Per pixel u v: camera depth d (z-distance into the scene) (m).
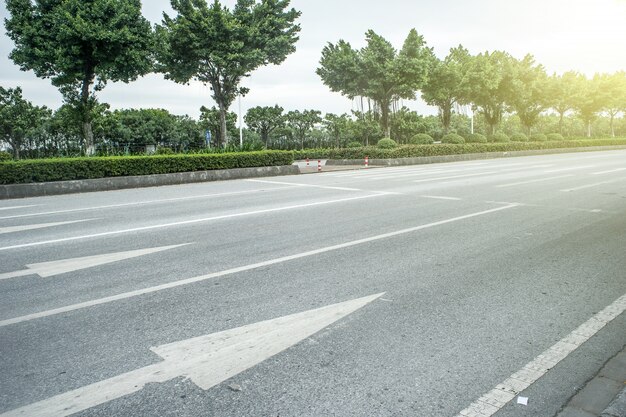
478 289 4.23
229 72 24.59
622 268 4.83
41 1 19.77
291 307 3.84
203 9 23.31
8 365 2.92
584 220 7.50
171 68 24.08
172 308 3.85
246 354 3.03
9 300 4.13
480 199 10.20
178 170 17.75
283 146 47.84
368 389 2.60
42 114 34.12
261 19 24.97
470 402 2.47
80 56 19.59
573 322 3.49
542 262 5.09
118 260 5.46
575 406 2.43
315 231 6.96
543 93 45.75
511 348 3.08
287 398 2.52
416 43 32.50
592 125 75.56
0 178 13.73
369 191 12.24
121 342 3.22
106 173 15.95
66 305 3.97
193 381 2.70
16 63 20.02
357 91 34.66
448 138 32.97
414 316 3.61
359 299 4.00
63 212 9.86
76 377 2.76
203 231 7.15
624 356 2.96
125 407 2.45
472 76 37.69
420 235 6.55
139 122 44.81
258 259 5.38
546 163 23.84
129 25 20.02
